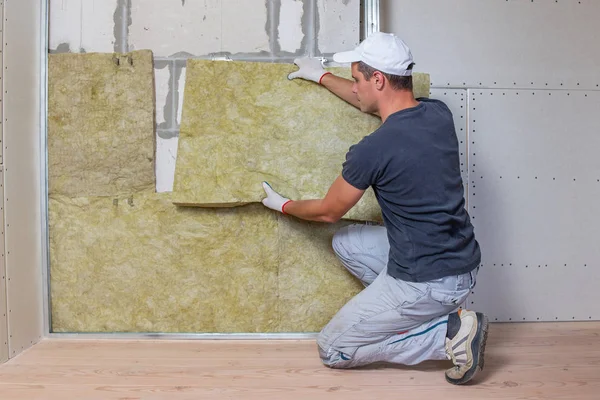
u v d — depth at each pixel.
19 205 2.27
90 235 2.45
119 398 1.84
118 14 2.43
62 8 2.42
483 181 2.66
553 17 2.65
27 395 1.85
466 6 2.61
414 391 1.90
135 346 2.36
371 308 1.96
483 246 2.67
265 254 2.45
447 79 2.62
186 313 2.46
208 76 2.39
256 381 1.99
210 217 2.44
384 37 1.94
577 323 2.68
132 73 2.41
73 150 2.43
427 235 1.86
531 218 2.68
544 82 2.66
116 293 2.46
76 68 2.41
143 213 2.44
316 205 2.02
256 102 2.40
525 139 2.66
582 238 2.69
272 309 2.46
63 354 2.25
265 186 2.33
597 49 2.67
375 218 2.39
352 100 2.34
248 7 2.43
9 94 2.21
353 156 1.85
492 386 1.95
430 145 1.84
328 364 2.09
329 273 2.46
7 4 2.19
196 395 1.86
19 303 2.26
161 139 2.46
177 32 2.43
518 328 2.61
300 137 2.41
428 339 1.96
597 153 2.68
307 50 2.44
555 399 1.84
